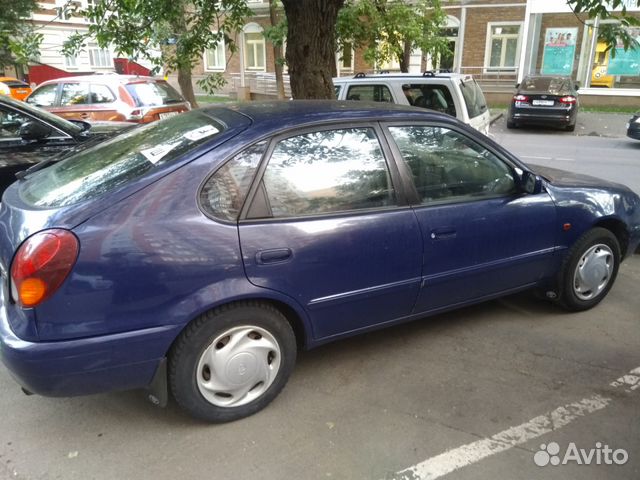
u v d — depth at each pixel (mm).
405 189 3242
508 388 3236
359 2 10891
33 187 3039
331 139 3070
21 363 2383
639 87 21062
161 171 2641
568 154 12430
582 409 3037
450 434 2830
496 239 3572
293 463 2621
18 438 2795
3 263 2602
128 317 2500
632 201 4273
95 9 6484
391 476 2545
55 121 5383
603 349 3678
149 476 2539
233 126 2920
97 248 2426
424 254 3285
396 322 3416
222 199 2699
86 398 3133
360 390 3217
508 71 23594
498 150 3654
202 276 2609
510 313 4199
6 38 7309
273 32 12008
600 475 2555
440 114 3500
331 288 3004
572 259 3967
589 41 21312
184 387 2703
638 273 4969
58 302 2383
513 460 2648
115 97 10227
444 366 3471
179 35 6980
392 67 24047
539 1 21516
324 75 5785
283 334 2930
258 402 2943
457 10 23469
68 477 2533
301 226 2863
